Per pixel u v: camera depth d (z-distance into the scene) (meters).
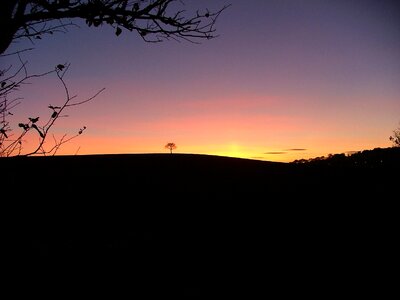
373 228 10.80
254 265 7.80
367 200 14.90
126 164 21.22
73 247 7.78
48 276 6.03
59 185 13.05
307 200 14.62
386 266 7.84
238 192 16.03
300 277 7.22
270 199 14.81
